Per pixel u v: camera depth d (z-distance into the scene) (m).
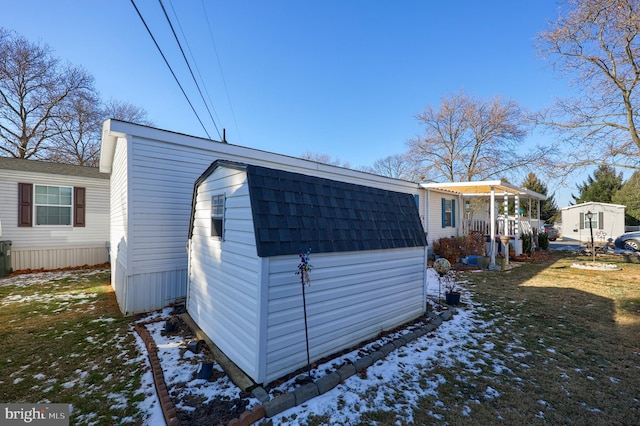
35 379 2.82
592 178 25.47
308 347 2.80
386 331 3.84
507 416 2.26
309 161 7.11
